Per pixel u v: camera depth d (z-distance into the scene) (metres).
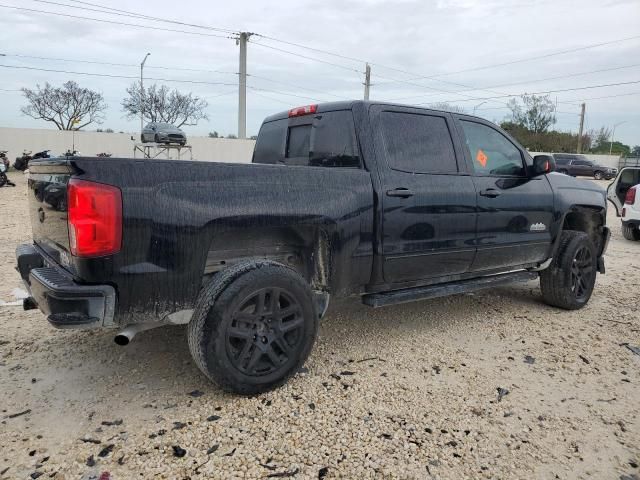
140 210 2.72
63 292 2.62
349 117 3.89
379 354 3.97
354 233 3.55
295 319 3.29
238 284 3.01
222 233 3.05
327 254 3.52
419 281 4.14
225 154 37.44
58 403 3.09
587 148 61.88
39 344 3.98
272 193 3.17
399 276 3.91
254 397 3.20
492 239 4.47
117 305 2.75
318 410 3.06
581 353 4.10
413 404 3.17
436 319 4.89
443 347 4.16
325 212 3.37
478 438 2.82
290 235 3.57
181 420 2.92
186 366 3.63
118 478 2.41
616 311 5.32
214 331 2.96
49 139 33.59
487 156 4.58
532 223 4.82
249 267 3.10
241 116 29.86
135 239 2.72
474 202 4.28
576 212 5.71
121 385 3.34
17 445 2.66
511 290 6.14
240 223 3.04
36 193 3.39
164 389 3.29
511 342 4.32
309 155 4.25
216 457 2.58
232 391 3.10
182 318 2.99
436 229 4.03
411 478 2.47
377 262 3.71
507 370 3.74
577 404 3.25
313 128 4.21
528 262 4.94
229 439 2.74
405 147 3.97
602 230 5.70
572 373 3.72
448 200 4.08
